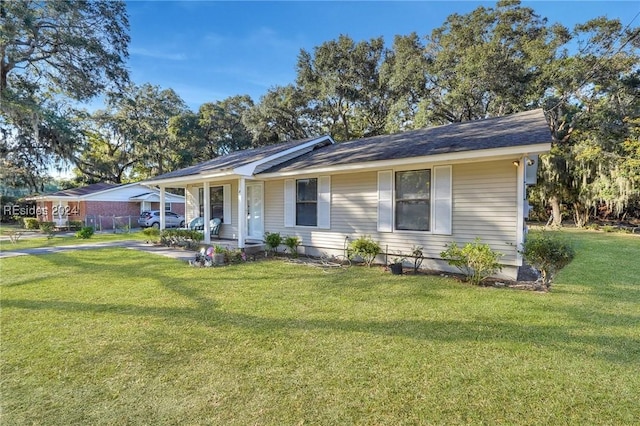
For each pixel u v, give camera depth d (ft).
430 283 19.74
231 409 7.79
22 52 56.44
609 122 58.23
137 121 94.63
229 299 16.61
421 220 23.57
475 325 12.98
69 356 10.43
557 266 17.56
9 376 9.23
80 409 7.81
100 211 75.46
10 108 54.60
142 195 81.35
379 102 83.61
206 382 8.93
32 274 22.59
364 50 81.15
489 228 20.66
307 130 95.35
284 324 13.19
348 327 12.86
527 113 26.37
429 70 69.31
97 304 15.76
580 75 56.95
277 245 30.12
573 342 11.40
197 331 12.46
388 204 24.94
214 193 39.99
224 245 31.96
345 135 90.68
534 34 62.18
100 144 97.35
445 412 7.68
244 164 30.01
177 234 37.40
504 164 20.01
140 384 8.84
